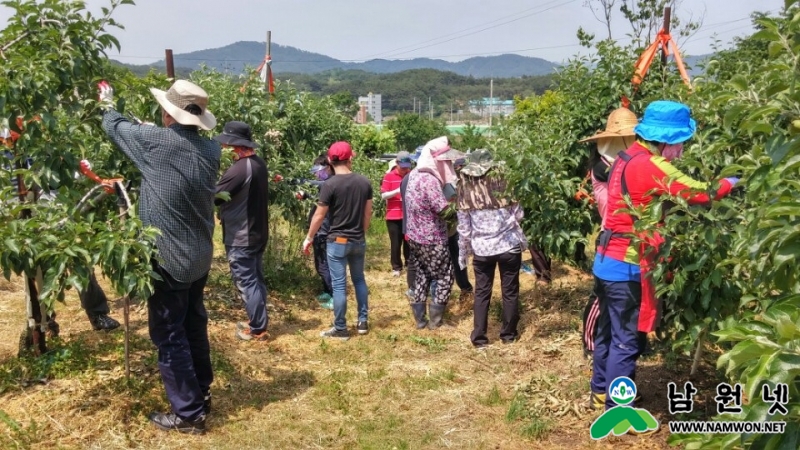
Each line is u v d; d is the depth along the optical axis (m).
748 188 2.51
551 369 5.16
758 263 2.71
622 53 6.09
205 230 4.00
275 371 5.13
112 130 3.89
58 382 4.45
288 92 9.11
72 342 5.11
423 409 4.54
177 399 4.04
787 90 2.29
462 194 5.65
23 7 4.02
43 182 4.13
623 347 3.96
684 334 3.88
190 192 3.83
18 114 4.04
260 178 5.59
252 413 4.43
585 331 4.71
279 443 4.05
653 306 3.81
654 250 3.67
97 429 3.99
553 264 8.00
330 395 4.73
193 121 3.87
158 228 3.79
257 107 7.23
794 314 2.03
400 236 8.48
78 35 4.20
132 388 4.41
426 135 49.25
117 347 5.07
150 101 4.75
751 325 2.17
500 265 5.70
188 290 4.05
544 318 6.26
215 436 4.10
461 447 4.04
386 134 20.78
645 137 3.87
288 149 8.42
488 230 5.54
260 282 5.81
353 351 5.65
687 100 5.22
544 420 4.27
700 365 4.86
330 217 5.84
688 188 3.53
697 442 2.31
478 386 4.92
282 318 6.50
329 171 7.70
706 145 4.35
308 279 7.65
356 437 4.16
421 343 5.86
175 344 4.00
